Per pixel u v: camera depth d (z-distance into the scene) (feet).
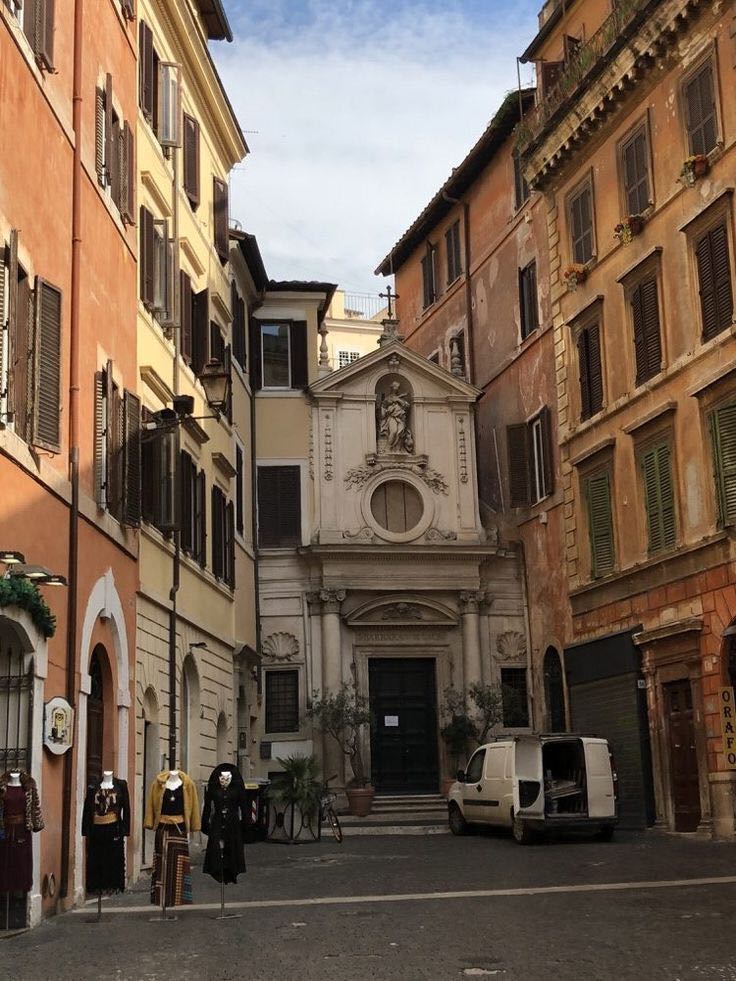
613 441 92.02
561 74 100.99
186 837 47.75
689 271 81.51
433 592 114.73
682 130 83.15
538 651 111.24
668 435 83.92
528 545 113.60
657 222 86.38
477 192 128.57
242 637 102.17
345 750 108.88
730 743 75.87
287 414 116.78
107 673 59.57
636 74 87.61
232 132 99.71
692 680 79.97
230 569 95.61
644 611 87.35
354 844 84.02
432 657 114.73
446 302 136.15
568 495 101.91
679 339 83.15
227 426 98.32
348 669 112.68
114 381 61.31
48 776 48.01
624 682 89.51
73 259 55.42
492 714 108.17
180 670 76.38
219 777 48.44
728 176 77.51
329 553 111.86
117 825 47.29
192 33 84.23
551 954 35.29
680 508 82.48
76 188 56.03
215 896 52.95
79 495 53.78
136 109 70.95
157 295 74.08
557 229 104.37
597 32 93.25
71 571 51.98
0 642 46.09
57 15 55.11
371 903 48.44
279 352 118.21
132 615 63.67
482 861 65.98
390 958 35.40
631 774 88.22
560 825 77.36
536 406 111.24
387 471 116.37
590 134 96.43
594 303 95.35
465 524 116.37
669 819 83.51
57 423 49.88
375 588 113.19
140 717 65.31
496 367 120.98
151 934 41.86
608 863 62.18
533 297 113.39
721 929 39.04
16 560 43.21
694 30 81.46
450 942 37.91
